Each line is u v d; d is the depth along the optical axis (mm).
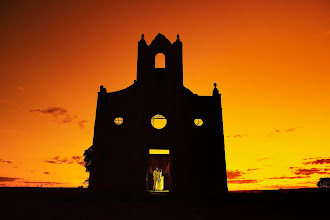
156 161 26953
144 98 20938
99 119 20406
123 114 20766
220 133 20516
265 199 16359
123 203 14906
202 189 18969
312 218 9445
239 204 14711
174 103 20906
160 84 21469
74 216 9844
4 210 11430
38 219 9109
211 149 20078
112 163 19391
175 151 19750
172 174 19203
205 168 19547
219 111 21094
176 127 20266
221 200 16500
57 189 18953
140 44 22406
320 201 15438
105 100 21172
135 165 19281
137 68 21781
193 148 19984
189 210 11945
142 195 17281
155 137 20000
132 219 9250
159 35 22766
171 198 16828
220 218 9562
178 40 22734
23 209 11789
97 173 19016
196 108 21125
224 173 19484
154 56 22188
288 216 9984
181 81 21438
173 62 21953
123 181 18906
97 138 19875
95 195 17250
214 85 22156
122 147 19828
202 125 20734
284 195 17094
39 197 16734
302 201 15430
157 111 20703
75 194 17531
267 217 9766
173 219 9320
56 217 9562
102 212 11023
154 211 11500
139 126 20156
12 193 17672
